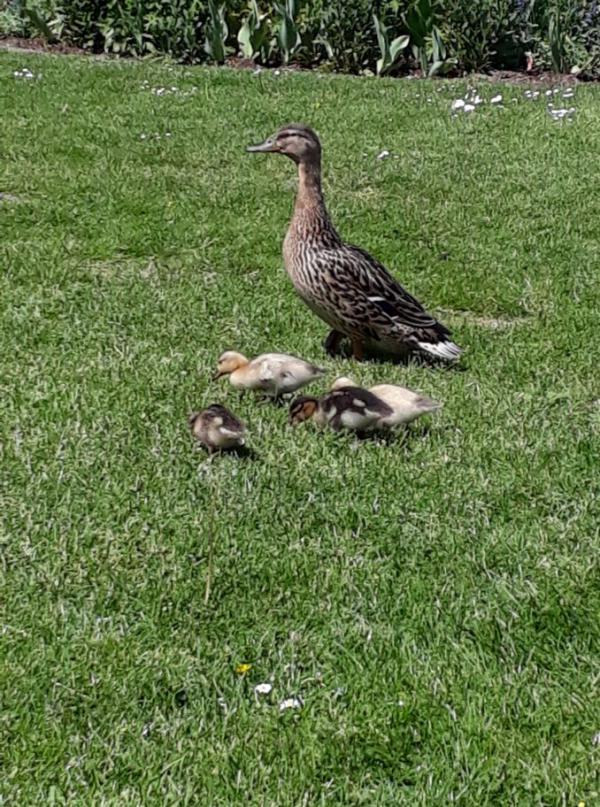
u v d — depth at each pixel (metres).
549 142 5.82
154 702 3.00
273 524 3.34
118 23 7.73
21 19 8.06
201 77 6.96
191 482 3.45
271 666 3.06
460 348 4.08
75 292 4.38
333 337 4.12
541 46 7.45
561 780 2.89
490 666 3.07
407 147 5.77
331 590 3.20
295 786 2.88
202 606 3.16
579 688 3.04
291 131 3.98
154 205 5.07
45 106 6.21
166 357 3.97
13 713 2.97
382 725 2.96
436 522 3.36
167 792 2.86
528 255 4.75
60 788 2.87
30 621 3.12
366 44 7.50
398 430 3.64
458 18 7.36
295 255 4.01
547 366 4.00
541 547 3.30
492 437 3.64
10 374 3.87
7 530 3.32
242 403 3.76
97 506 3.38
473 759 2.91
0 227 4.88
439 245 4.82
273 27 7.64
